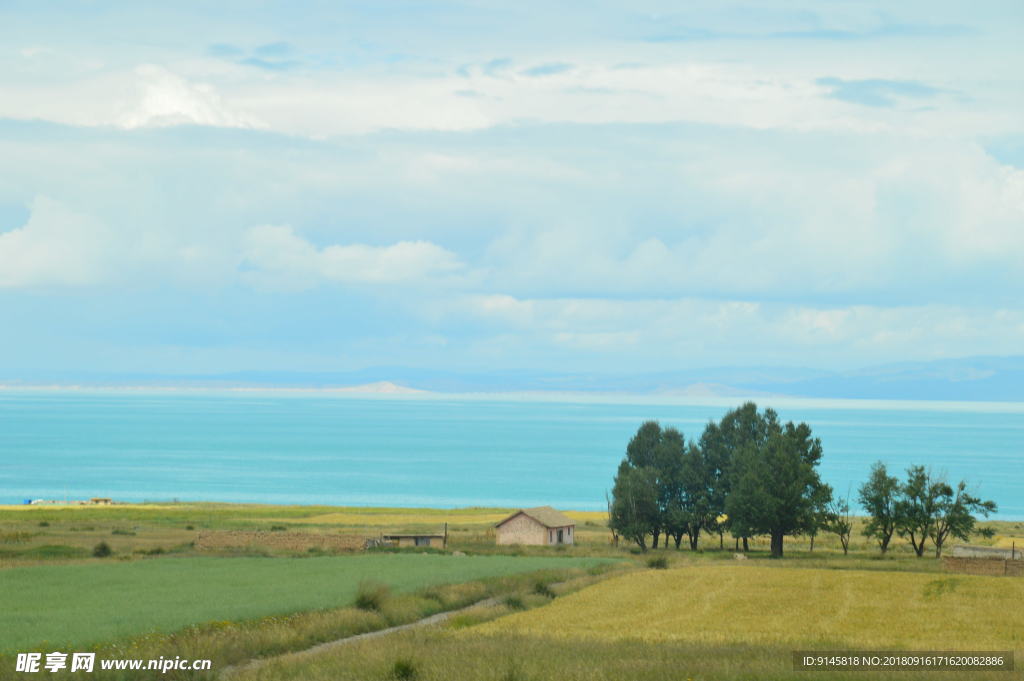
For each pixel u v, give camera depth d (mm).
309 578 59719
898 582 62750
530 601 52219
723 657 32781
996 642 39688
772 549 102750
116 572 62938
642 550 107750
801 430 117438
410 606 47281
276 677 28469
